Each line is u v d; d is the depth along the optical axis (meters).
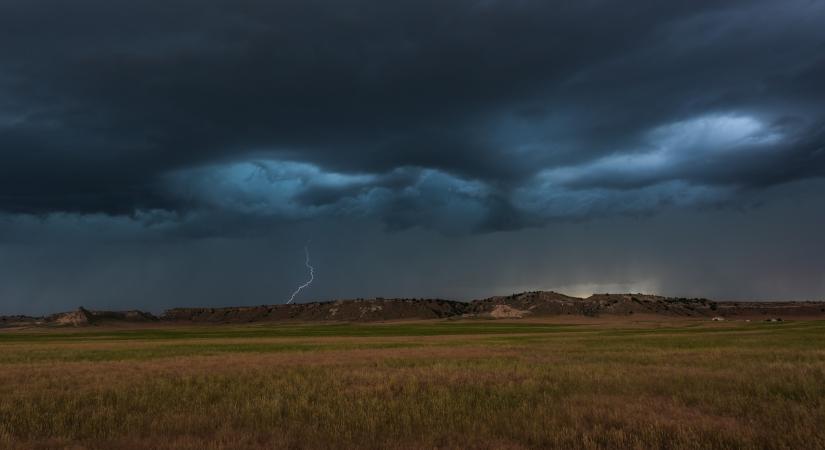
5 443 10.80
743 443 10.09
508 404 15.03
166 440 10.82
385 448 10.15
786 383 17.28
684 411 13.43
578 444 10.27
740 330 88.50
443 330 137.62
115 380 22.09
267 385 19.62
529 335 86.62
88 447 10.58
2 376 24.33
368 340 74.06
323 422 12.63
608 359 30.66
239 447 10.10
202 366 29.14
